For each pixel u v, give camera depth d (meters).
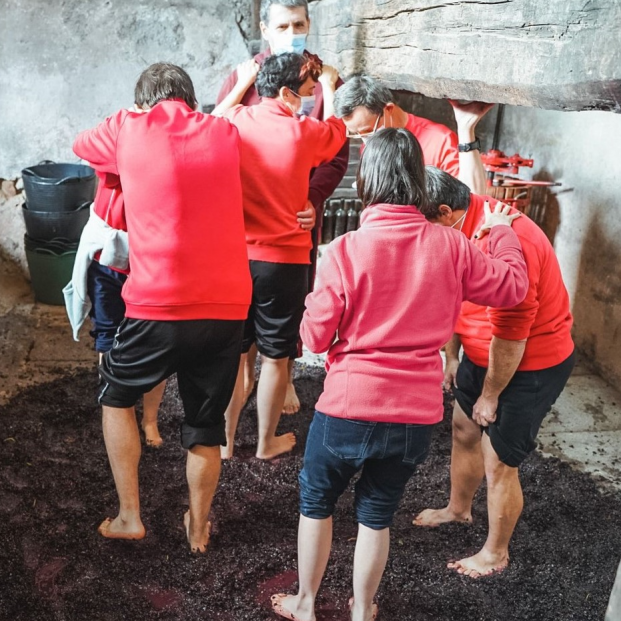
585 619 2.51
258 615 2.48
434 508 3.08
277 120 2.68
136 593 2.56
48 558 2.70
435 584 2.64
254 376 4.05
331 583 2.64
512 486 2.50
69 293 3.00
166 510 2.99
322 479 2.15
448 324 2.00
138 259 2.32
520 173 5.18
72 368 4.19
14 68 4.75
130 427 2.63
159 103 2.36
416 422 2.00
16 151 4.98
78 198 4.77
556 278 2.28
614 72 1.62
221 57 4.97
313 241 3.43
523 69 1.98
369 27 3.10
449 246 1.96
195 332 2.34
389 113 2.72
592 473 3.40
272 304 2.94
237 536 2.87
